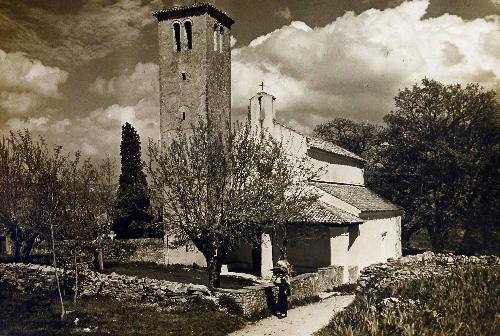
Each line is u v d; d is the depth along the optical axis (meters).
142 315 15.88
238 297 16.75
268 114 30.78
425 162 38.62
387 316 12.09
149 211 24.59
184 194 20.77
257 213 21.16
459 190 36.47
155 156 22.03
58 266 21.23
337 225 26.30
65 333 13.73
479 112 36.25
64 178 18.41
